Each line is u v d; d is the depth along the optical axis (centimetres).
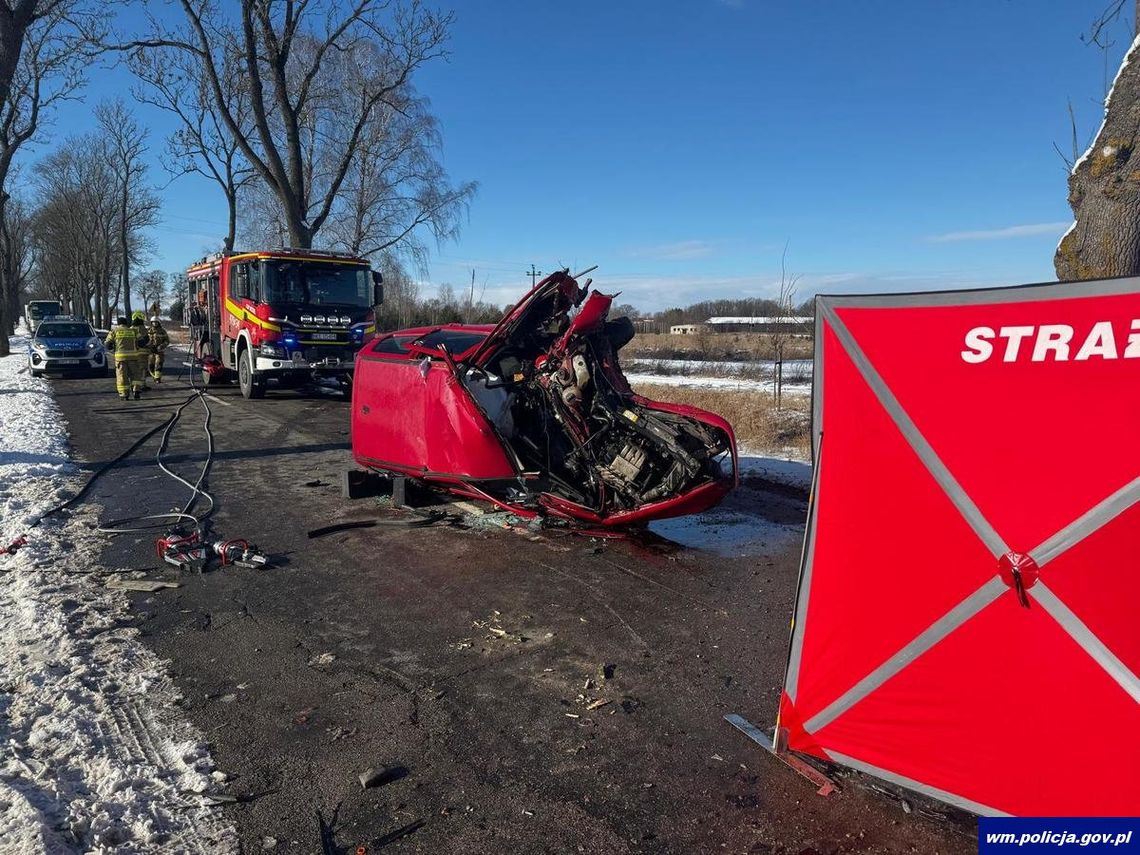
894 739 282
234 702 379
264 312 1552
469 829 286
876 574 285
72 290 7044
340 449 1088
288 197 2228
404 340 764
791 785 312
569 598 521
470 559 604
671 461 627
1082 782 239
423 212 3039
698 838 280
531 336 723
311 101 2692
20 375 2155
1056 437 244
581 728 357
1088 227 566
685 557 611
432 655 433
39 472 890
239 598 518
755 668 418
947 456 267
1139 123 537
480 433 657
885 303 283
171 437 1188
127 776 312
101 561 586
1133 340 230
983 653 259
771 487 860
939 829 283
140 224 5178
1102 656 235
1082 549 238
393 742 345
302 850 274
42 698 373
